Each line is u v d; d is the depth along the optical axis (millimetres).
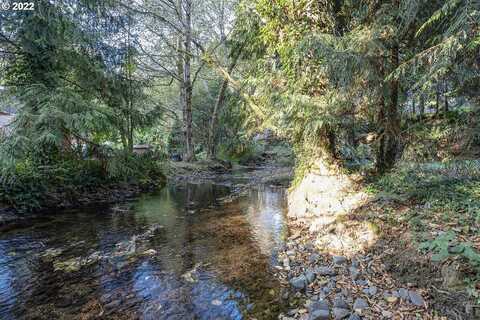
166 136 20875
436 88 4742
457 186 4109
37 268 3629
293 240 4469
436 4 4445
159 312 2734
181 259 3912
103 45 8031
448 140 5004
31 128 5863
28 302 2885
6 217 5434
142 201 7641
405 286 2789
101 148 7949
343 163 6527
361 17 5391
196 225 5477
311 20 5656
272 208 6734
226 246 4379
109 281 3316
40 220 5637
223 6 14414
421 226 3350
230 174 13883
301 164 6363
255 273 3469
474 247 2621
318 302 2738
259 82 6316
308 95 5418
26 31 6348
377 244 3580
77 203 6922
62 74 7527
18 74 6898
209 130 17750
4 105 6781
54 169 6430
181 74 15922
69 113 6383
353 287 2957
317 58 5055
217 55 15234
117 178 8414
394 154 5895
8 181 5590
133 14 10109
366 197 4953
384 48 4516
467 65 4008
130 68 9203
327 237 4262
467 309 2221
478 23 3193
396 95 5316
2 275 3434
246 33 8094
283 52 5633
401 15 4488
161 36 13328
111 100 8445
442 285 2521
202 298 2961
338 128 5859
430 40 4508
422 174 4934
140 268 3648
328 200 5426
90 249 4266
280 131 6473
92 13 7445
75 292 3078
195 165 14562
